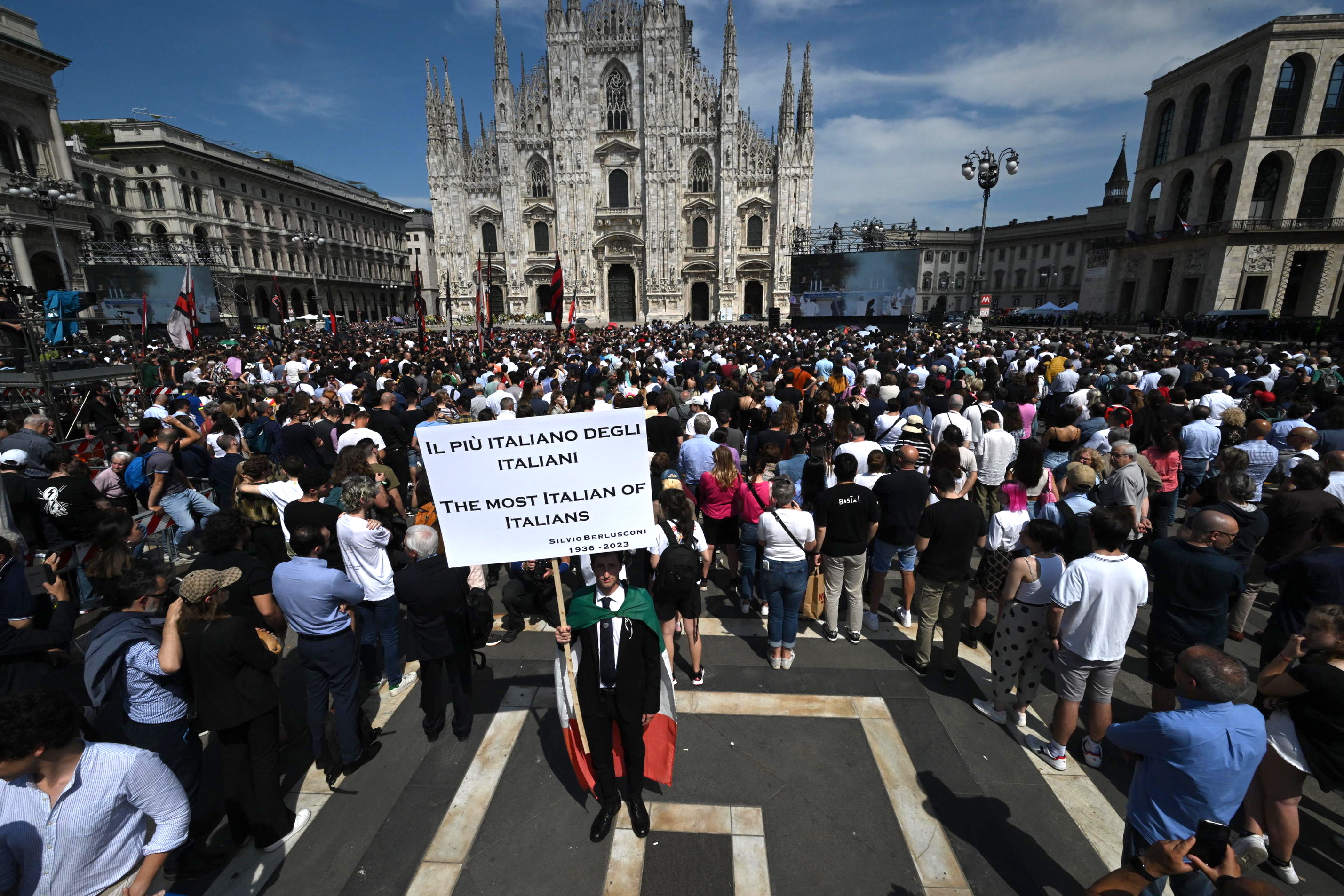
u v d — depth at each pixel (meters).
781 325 49.44
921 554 5.43
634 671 3.90
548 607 6.25
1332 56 36.19
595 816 4.16
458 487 4.10
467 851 3.90
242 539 4.51
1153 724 2.88
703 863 3.79
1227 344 23.36
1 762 2.29
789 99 56.09
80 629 6.38
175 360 19.50
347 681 4.48
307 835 4.03
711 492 6.91
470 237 64.62
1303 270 40.12
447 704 5.50
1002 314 64.69
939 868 3.72
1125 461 6.43
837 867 3.75
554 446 4.05
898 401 8.69
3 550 4.09
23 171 38.94
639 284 63.22
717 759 4.65
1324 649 3.35
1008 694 4.94
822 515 5.88
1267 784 3.58
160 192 55.31
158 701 3.66
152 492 7.65
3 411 8.84
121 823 2.62
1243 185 38.72
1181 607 4.27
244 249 63.47
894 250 41.44
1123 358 16.08
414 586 4.43
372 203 88.00
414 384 11.94
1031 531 4.54
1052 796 4.27
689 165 60.22
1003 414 9.69
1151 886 2.87
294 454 8.45
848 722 5.05
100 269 35.06
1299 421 8.98
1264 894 2.24
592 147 60.97
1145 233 49.19
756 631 6.54
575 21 57.66
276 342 34.41
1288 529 5.52
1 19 39.47
